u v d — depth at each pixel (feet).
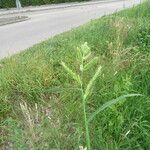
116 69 17.28
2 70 19.17
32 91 17.10
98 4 98.89
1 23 63.82
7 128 15.21
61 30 50.14
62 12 79.92
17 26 60.03
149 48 21.12
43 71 18.37
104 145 13.58
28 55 22.61
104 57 19.58
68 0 110.22
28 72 18.53
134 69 17.69
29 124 13.65
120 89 15.57
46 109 16.33
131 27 24.30
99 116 14.79
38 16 74.43
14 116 15.81
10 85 17.56
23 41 44.19
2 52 38.09
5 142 14.79
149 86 16.62
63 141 14.08
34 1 106.11
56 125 15.01
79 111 15.29
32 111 16.20
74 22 57.88
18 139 13.43
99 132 13.92
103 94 15.65
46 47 24.52
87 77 16.46
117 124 14.30
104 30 26.05
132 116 14.93
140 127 14.10
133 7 37.27
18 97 17.02
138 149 13.60
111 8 78.89
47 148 13.56
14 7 104.94
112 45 20.12
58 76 18.25
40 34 48.57
